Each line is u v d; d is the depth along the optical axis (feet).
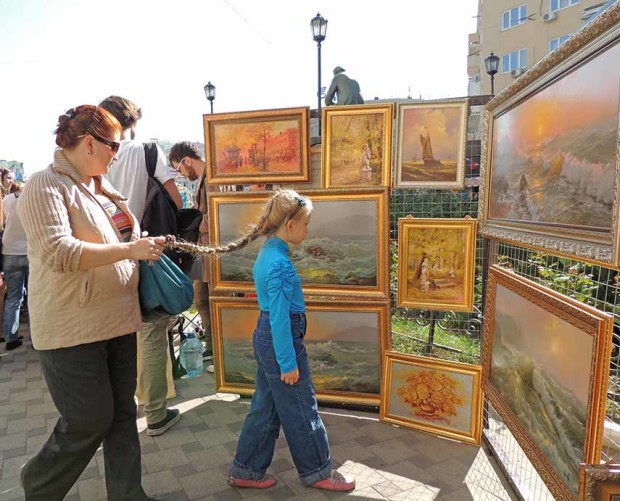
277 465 8.88
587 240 5.21
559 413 5.79
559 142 5.86
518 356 7.12
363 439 9.78
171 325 13.26
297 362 7.38
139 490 7.39
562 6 76.18
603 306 7.74
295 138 10.44
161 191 10.30
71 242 5.75
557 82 5.88
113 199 7.42
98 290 6.31
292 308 7.28
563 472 5.69
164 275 7.25
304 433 7.62
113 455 7.23
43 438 10.00
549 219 6.15
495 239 8.43
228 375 11.70
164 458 9.16
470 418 9.43
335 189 10.05
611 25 4.68
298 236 7.52
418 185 9.92
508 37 84.79
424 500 7.73
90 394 6.38
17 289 16.40
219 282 11.43
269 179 10.77
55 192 5.92
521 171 7.06
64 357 6.25
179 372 13.43
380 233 9.94
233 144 10.91
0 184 17.99
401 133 9.88
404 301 10.16
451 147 9.63
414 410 10.09
